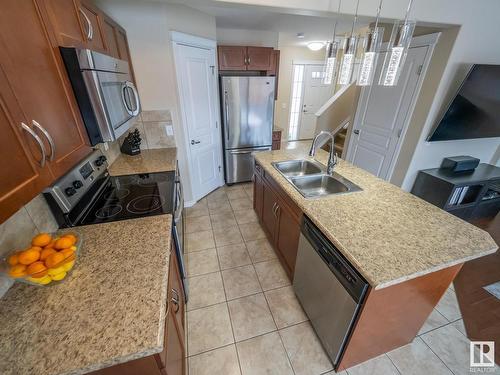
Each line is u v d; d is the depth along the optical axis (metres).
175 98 2.49
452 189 2.54
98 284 0.87
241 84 3.13
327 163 2.04
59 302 0.81
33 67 0.76
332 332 1.30
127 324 0.73
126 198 1.55
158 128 2.56
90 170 1.48
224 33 3.53
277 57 3.68
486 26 2.21
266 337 1.55
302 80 5.84
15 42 0.68
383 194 1.57
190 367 1.38
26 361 0.64
